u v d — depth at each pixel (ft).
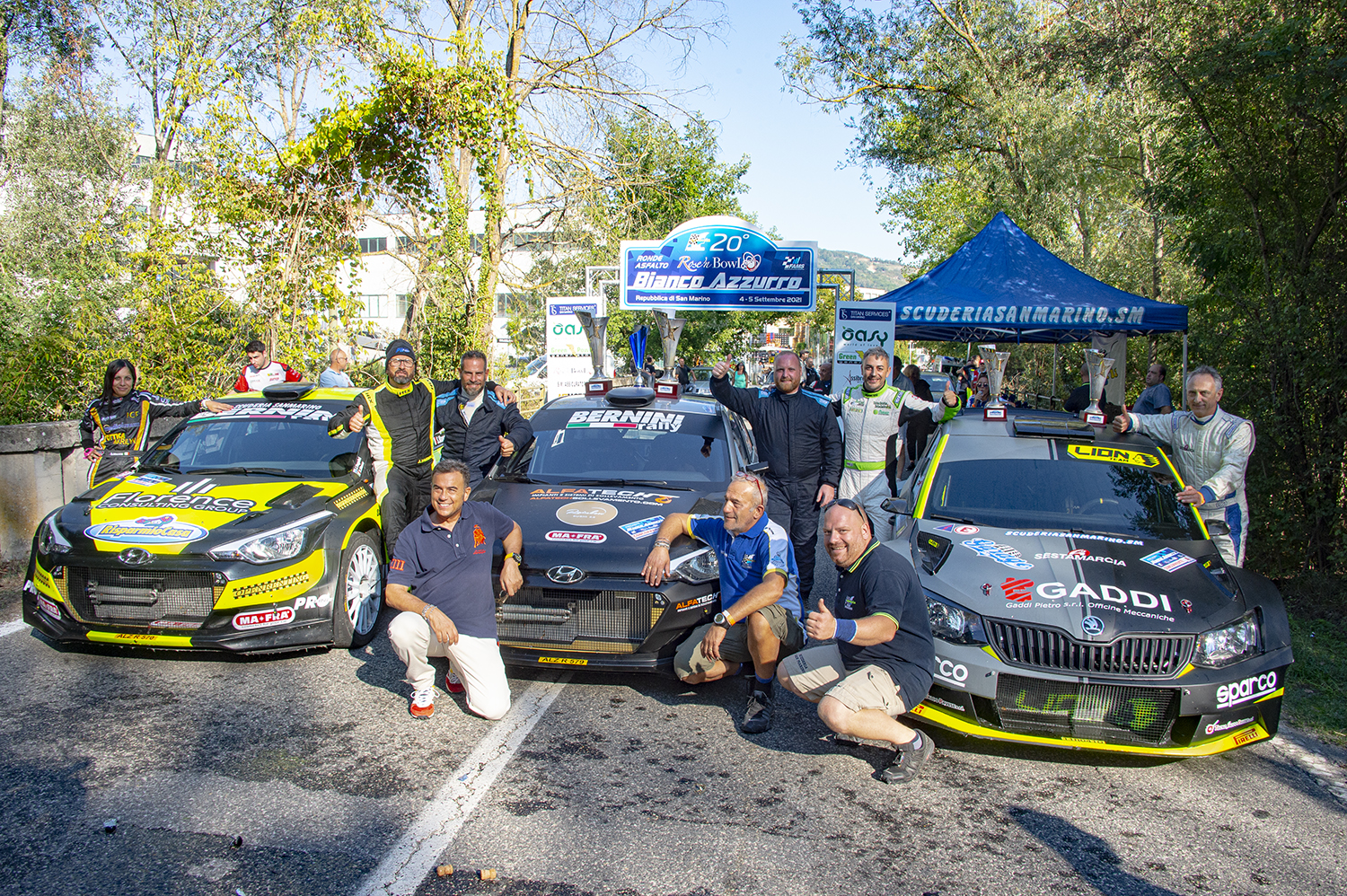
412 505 20.95
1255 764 13.94
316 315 36.81
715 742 14.14
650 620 15.10
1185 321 32.12
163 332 32.53
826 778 12.98
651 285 38.06
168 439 20.95
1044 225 55.06
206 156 34.63
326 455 20.36
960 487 17.79
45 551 16.67
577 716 15.05
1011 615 13.34
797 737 14.48
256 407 21.81
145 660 17.15
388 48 37.42
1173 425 19.83
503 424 21.77
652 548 15.58
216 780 12.26
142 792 11.86
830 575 25.95
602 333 28.50
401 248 43.70
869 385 21.74
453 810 11.61
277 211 36.19
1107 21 32.71
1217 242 27.73
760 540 14.51
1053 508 16.98
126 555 16.02
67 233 50.16
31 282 43.73
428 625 14.15
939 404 20.92
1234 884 10.50
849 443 22.03
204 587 16.26
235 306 34.50
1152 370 33.22
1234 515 19.06
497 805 11.78
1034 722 13.00
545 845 10.81
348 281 39.52
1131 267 54.90
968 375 55.21
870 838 11.29
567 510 17.22
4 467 23.68
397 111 38.47
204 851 10.44
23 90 49.70
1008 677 13.06
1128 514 16.75
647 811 11.79
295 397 22.39
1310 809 12.48
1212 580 14.35
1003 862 10.81
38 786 11.97
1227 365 25.79
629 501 17.67
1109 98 46.47
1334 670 18.01
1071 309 33.17
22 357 31.81
